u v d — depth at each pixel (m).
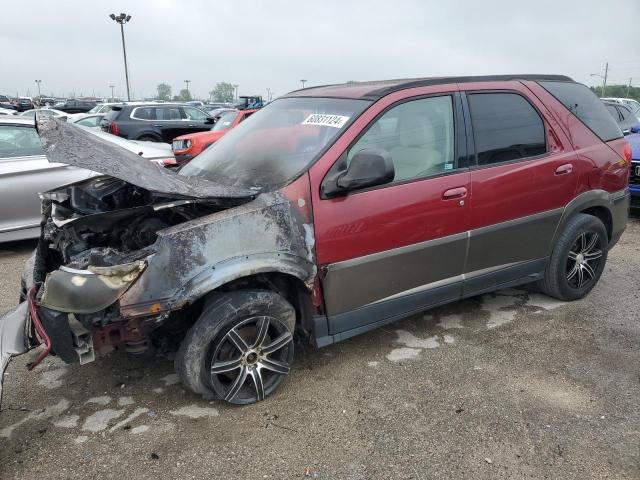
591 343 3.71
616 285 4.82
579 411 2.93
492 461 2.55
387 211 3.16
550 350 3.61
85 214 3.32
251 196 2.89
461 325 4.01
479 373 3.33
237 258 2.74
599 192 4.23
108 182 3.68
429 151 3.38
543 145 3.90
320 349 3.66
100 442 2.72
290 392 3.15
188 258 2.62
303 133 3.34
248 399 3.01
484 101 3.68
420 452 2.62
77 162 2.58
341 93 3.59
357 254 3.11
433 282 3.53
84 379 3.33
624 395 3.08
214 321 2.77
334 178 3.00
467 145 3.52
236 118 11.05
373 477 2.46
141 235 2.93
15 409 3.03
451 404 3.01
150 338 2.93
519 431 2.77
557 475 2.46
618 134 4.53
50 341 2.52
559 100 4.12
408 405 3.01
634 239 6.36
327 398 3.08
